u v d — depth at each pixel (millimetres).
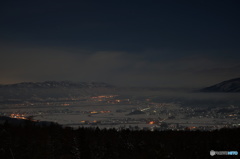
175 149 43625
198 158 39969
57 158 41719
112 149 44531
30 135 47812
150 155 31422
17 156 41250
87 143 46219
